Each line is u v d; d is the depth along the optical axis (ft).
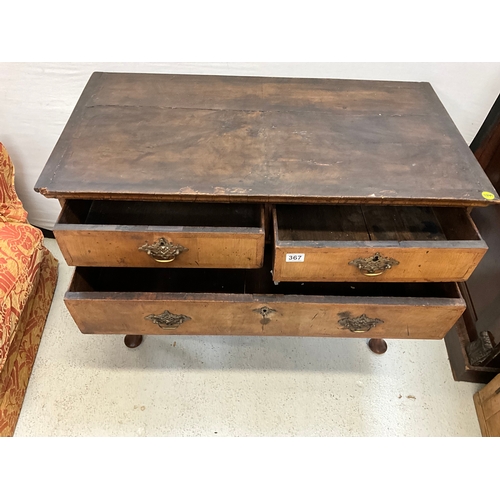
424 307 2.89
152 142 2.80
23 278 3.48
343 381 4.08
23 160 4.38
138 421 3.78
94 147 2.75
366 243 2.61
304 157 2.75
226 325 3.14
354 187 2.58
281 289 3.35
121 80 3.33
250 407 3.90
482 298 3.94
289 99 3.22
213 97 3.20
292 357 4.23
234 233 2.58
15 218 3.85
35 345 4.10
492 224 3.89
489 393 3.73
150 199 2.57
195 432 3.74
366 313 2.97
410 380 4.09
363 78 3.67
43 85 3.71
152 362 4.14
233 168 2.66
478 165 2.75
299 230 3.07
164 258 2.73
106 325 3.14
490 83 3.61
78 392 3.92
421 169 2.71
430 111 3.17
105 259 2.77
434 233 3.11
